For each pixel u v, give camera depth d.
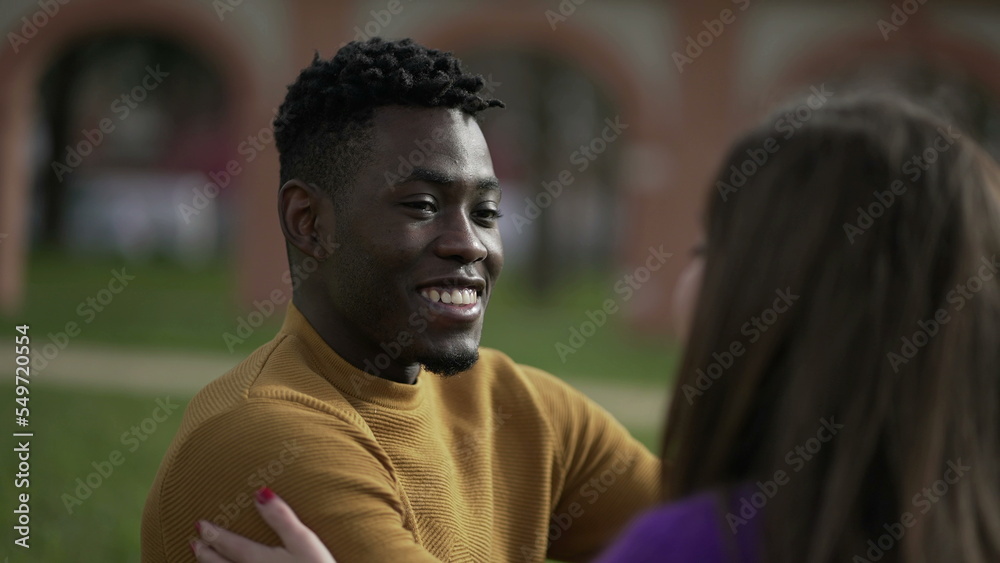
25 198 16.55
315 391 2.29
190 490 2.17
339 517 2.04
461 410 2.65
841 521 1.50
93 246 30.80
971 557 1.52
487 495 2.54
